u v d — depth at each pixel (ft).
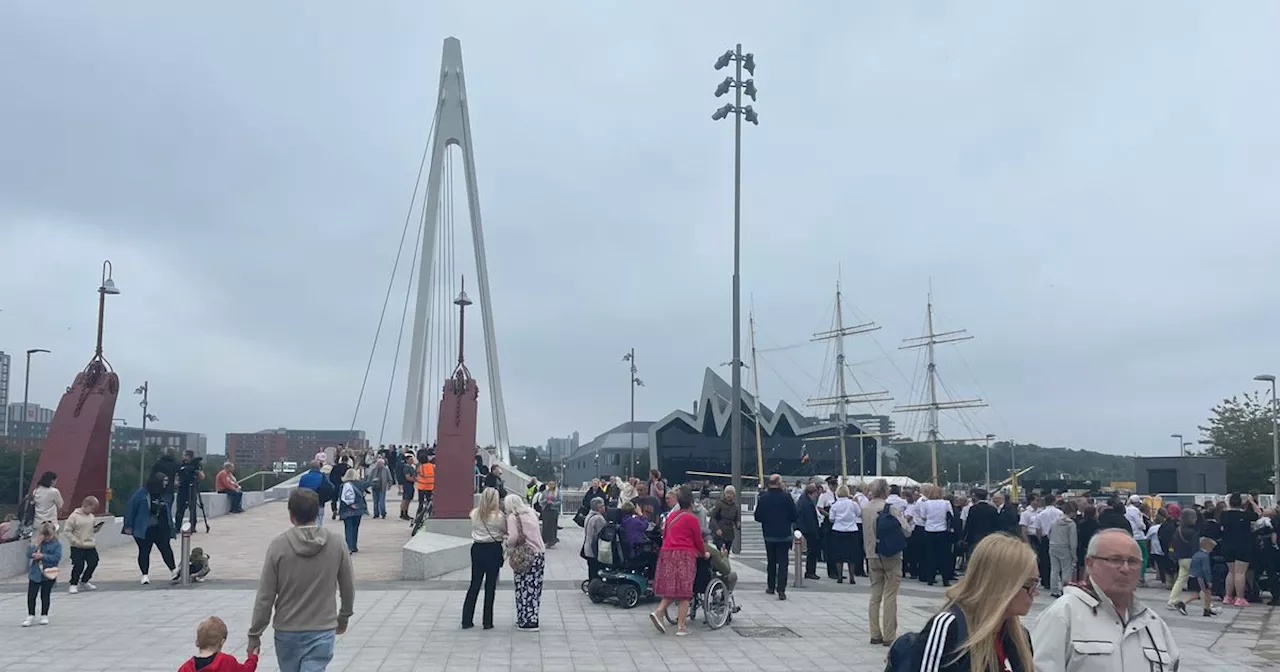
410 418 186.29
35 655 33.35
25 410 146.00
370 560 65.72
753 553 84.79
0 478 160.86
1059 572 56.13
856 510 60.23
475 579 39.19
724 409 277.85
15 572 55.16
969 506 62.90
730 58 81.82
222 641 19.98
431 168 201.16
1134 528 67.56
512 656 34.01
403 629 39.34
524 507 39.47
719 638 38.40
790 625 41.86
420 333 191.62
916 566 65.10
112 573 57.41
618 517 47.88
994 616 11.66
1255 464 188.34
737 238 80.64
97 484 70.64
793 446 288.71
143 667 31.37
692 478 264.11
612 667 32.45
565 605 46.96
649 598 47.93
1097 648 13.20
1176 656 13.58
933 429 320.91
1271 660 37.19
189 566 53.01
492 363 196.24
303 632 20.35
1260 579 59.36
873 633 37.50
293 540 20.52
